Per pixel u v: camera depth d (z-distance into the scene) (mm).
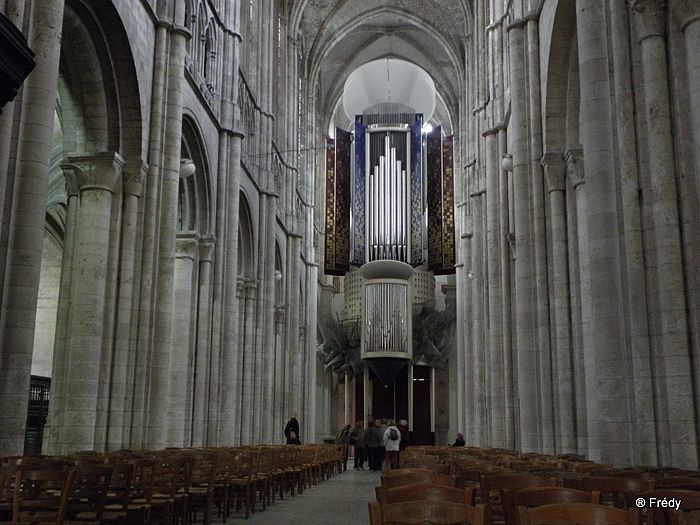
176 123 17656
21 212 10711
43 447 21594
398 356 43125
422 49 47344
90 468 7293
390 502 4883
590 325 16672
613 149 12070
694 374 10148
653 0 10844
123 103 16359
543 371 18328
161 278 16859
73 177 16047
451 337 46562
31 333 10625
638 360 10805
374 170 48031
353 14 42969
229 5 24641
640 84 11336
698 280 10211
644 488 5910
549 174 18406
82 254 15586
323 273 49375
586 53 12562
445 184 45469
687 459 9961
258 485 13820
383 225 47250
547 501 4879
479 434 30891
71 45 15344
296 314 36312
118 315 15836
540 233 18812
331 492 17875
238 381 27656
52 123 11266
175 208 17359
